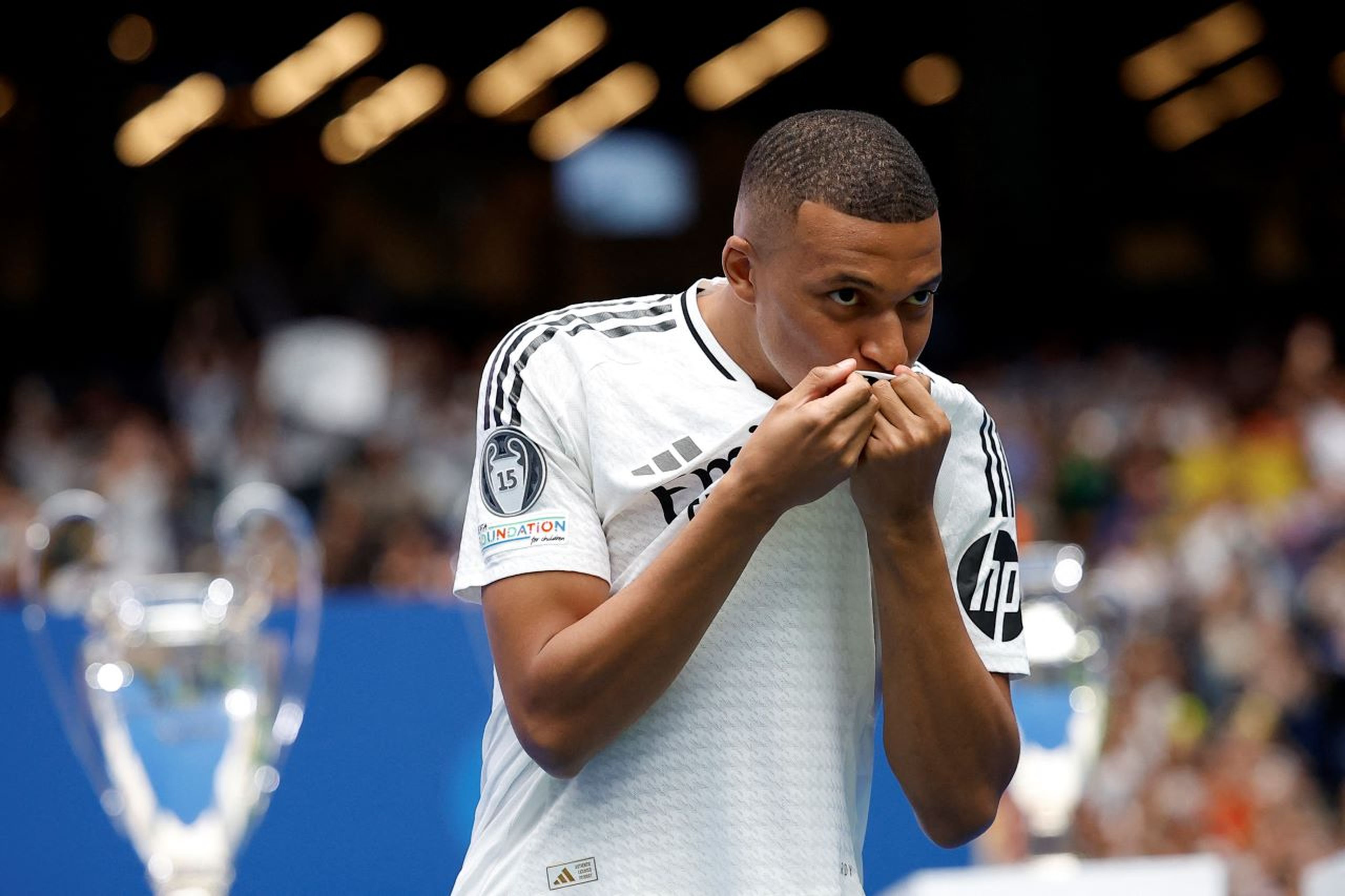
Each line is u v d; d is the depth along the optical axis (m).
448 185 30.59
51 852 3.98
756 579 2.44
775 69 32.31
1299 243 31.47
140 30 27.69
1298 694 9.61
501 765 2.56
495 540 2.43
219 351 15.38
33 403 14.89
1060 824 3.86
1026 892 3.02
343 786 4.11
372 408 14.36
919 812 2.58
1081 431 14.91
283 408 14.14
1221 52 31.39
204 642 3.26
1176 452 13.77
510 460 2.46
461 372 16.55
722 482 2.27
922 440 2.27
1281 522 10.50
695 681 2.42
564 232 30.72
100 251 26.77
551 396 2.47
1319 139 31.78
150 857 3.24
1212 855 7.12
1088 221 30.97
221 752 3.27
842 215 2.22
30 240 26.58
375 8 29.14
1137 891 3.04
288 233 28.91
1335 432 13.02
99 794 3.73
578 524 2.43
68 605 3.69
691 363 2.47
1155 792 7.58
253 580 3.43
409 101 30.66
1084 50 30.88
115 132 27.05
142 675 3.23
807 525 2.46
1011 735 2.54
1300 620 9.92
